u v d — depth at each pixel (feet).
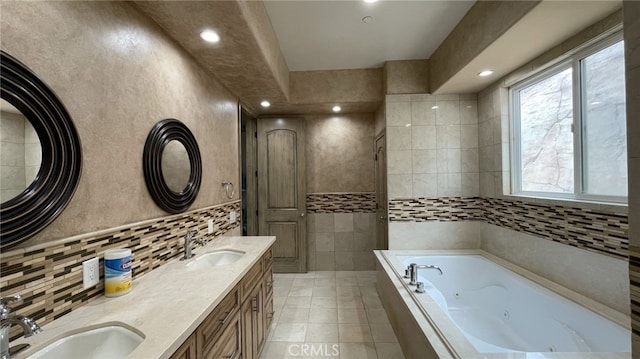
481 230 10.21
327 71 11.07
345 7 7.04
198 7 4.80
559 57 6.54
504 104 8.84
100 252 3.88
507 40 6.27
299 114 13.10
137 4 4.65
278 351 6.99
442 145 10.35
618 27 5.19
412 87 10.30
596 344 5.19
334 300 9.94
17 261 2.85
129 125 4.50
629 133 1.94
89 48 3.76
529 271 7.74
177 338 2.89
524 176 8.47
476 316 8.24
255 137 13.17
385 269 8.82
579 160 6.32
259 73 7.72
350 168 13.16
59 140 3.23
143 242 4.79
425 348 5.02
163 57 5.46
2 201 2.72
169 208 5.48
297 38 8.54
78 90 3.57
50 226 3.21
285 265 12.94
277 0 6.64
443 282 9.32
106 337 3.15
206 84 7.36
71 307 3.43
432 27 8.12
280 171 12.94
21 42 2.91
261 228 12.97
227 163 8.71
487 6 6.52
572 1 4.92
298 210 12.87
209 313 3.72
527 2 5.25
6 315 2.48
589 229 5.89
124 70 4.41
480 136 10.05
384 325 8.18
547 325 6.25
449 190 10.37
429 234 10.46
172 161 5.64
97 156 3.86
